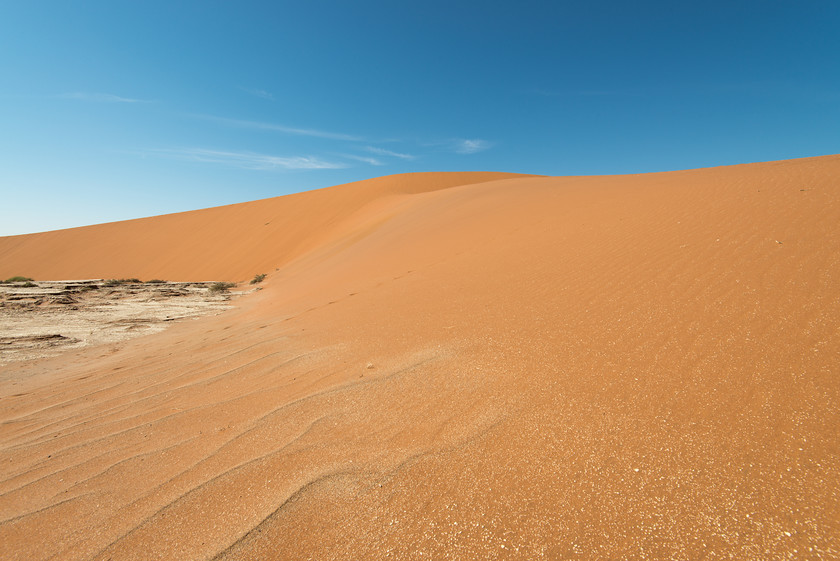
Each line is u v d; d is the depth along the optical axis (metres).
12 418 3.39
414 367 2.98
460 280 5.55
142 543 1.57
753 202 5.04
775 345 2.24
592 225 6.41
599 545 1.29
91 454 2.44
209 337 5.98
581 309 3.46
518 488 1.58
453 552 1.33
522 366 2.66
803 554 1.17
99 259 32.59
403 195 28.19
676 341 2.55
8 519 1.86
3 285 14.43
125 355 5.59
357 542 1.42
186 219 37.53
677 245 4.42
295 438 2.22
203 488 1.87
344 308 5.77
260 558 1.41
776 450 1.56
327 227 27.97
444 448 1.91
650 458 1.63
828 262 3.00
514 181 18.12
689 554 1.22
